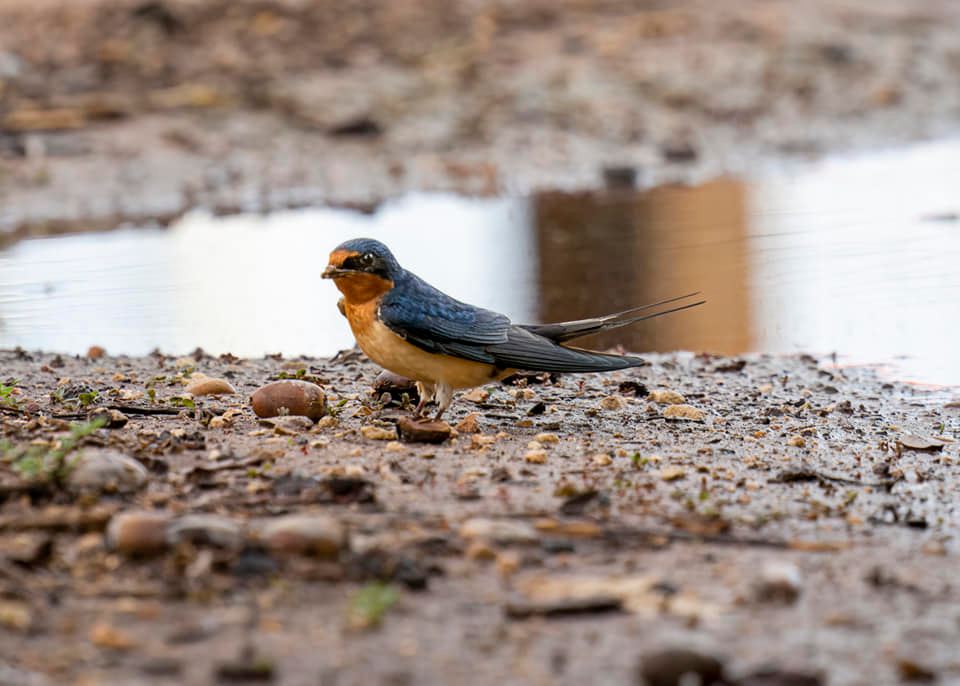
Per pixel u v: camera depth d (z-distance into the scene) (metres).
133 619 7.04
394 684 6.40
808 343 14.89
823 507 9.24
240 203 22.41
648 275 17.97
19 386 12.27
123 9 27.78
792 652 6.84
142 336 15.39
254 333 15.65
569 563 7.95
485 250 19.55
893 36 31.53
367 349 10.62
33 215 21.41
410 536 8.15
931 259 18.27
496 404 11.87
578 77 27.70
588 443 10.62
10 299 16.94
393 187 23.23
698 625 7.12
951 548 8.52
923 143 26.62
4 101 24.91
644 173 24.55
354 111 25.50
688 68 28.62
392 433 10.48
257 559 7.62
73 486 8.61
